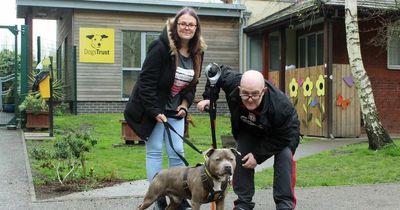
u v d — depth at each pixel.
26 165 8.57
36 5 16.22
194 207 4.48
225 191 4.49
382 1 14.60
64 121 14.95
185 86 5.42
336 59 15.45
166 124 5.13
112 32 17.12
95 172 8.09
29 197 6.43
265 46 17.83
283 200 5.14
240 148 5.18
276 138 4.95
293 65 17.95
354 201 6.38
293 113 4.93
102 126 14.46
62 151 7.48
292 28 17.06
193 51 5.34
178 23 5.18
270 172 8.46
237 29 18.64
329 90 13.80
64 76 19.34
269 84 4.91
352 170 8.54
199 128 14.80
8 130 13.49
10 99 17.03
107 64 17.08
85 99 16.84
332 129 13.86
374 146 10.30
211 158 4.30
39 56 16.94
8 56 19.28
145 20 17.52
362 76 10.49
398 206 6.11
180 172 4.69
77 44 16.83
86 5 16.59
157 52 5.15
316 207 6.07
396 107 16.12
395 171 8.34
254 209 5.94
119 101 17.19
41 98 13.46
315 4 13.34
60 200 6.29
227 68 5.17
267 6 18.88
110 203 6.17
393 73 16.09
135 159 9.52
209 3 17.83
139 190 6.93
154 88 5.18
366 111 10.42
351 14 10.62
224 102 18.11
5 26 13.85
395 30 13.93
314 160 9.58
